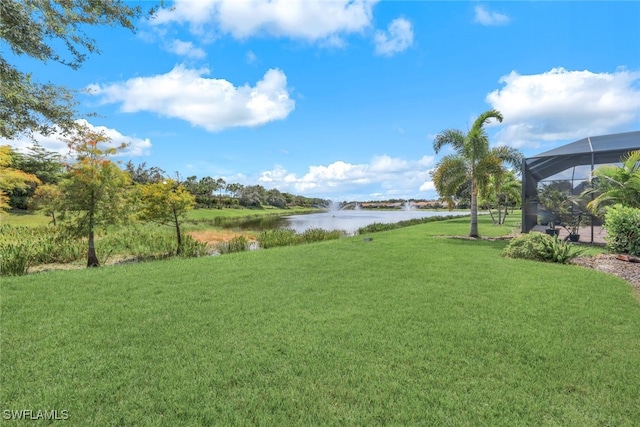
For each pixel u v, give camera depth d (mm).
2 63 5168
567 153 12094
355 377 2340
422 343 2898
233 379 2318
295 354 2695
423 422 1878
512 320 3463
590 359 2613
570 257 6938
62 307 3914
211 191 70188
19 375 2348
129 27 5688
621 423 1879
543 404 2039
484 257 7492
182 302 4137
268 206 89750
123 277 5520
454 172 12789
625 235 7758
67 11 5098
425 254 7930
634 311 3742
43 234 13773
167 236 13703
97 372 2402
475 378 2334
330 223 32812
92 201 8273
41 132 6352
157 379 2314
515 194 21422
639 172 8703
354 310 3803
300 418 1911
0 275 6707
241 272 5934
